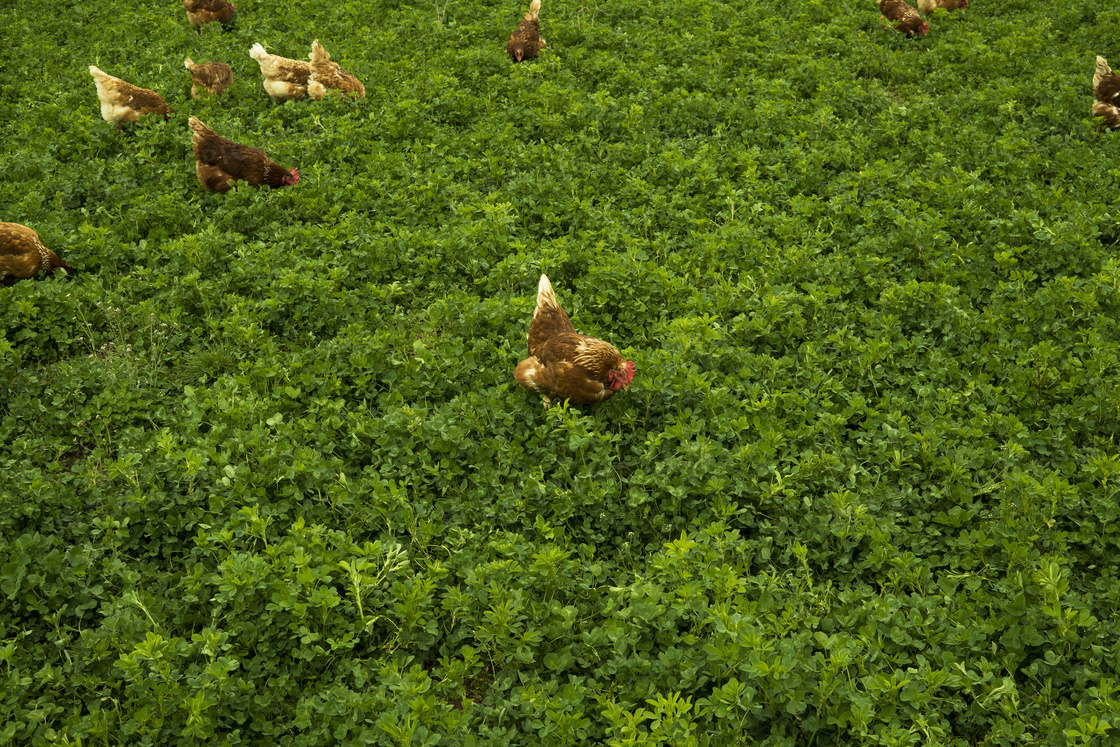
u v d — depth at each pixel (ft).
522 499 20.33
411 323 27.96
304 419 22.56
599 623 18.11
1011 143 37.50
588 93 45.50
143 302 27.76
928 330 26.40
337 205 33.19
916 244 30.27
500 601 17.16
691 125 41.24
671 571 17.70
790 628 16.47
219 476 20.59
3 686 15.75
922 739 15.11
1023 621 16.72
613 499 20.66
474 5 59.21
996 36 52.60
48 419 23.48
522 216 33.76
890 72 48.03
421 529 19.24
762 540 19.15
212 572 18.45
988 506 20.39
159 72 47.88
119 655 16.78
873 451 21.63
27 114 43.11
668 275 28.45
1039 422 22.97
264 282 28.96
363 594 17.70
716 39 51.78
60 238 30.60
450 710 15.64
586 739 15.29
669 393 23.08
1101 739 14.43
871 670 15.96
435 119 42.29
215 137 34.35
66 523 20.11
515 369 23.85
